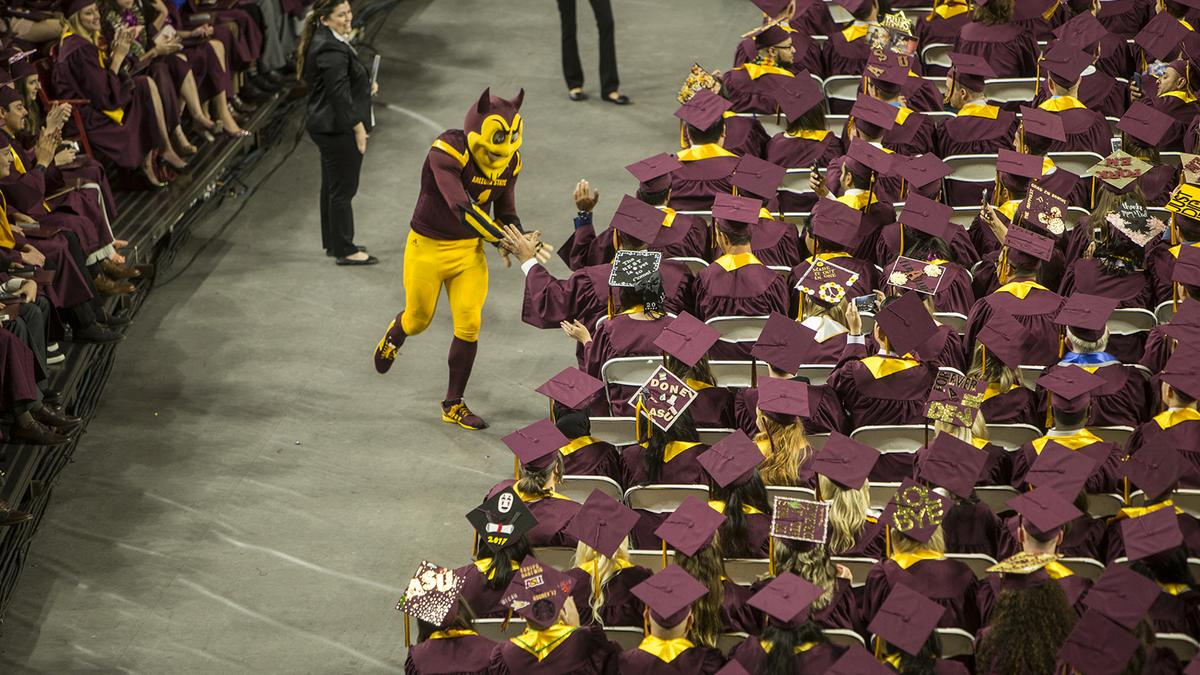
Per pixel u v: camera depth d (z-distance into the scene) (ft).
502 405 40.04
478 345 42.75
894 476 31.01
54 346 38.37
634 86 59.62
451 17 65.82
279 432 38.55
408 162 53.47
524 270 36.60
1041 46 50.03
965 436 29.53
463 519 35.40
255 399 39.93
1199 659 23.32
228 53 52.03
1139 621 24.49
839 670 23.29
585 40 63.93
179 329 43.11
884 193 40.11
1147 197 41.19
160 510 35.42
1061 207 36.50
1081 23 48.60
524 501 28.53
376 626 31.83
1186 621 26.07
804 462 29.94
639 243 36.14
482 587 27.35
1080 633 24.03
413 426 39.01
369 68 59.98
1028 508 26.32
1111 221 36.04
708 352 34.47
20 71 42.01
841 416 32.01
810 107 42.75
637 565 27.99
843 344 33.73
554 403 31.78
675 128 55.98
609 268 36.37
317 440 38.32
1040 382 30.50
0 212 37.01
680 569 24.80
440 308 44.78
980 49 48.52
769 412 29.35
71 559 33.71
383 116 56.65
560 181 51.78
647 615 24.84
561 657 24.52
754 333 34.58
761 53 45.42
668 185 37.93
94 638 31.37
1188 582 26.40
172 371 41.06
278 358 41.83
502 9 66.85
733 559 27.68
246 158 52.95
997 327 32.71
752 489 27.71
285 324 43.57
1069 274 36.78
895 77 42.60
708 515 26.73
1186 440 30.25
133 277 43.93
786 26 47.83
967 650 25.93
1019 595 24.38
